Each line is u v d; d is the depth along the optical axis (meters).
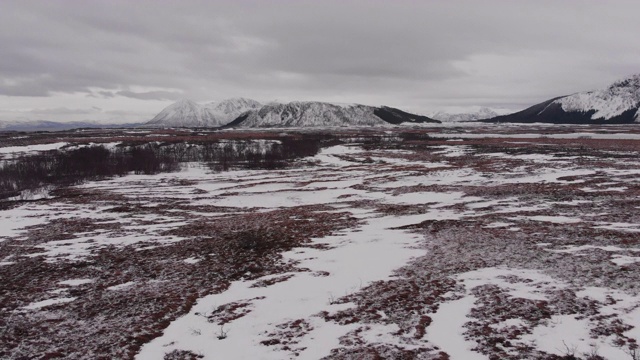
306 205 41.00
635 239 21.05
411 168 65.06
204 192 50.97
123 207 41.62
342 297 15.53
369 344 11.72
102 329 13.98
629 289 14.27
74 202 44.97
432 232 25.66
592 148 83.12
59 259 24.09
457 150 89.25
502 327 12.16
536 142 105.62
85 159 76.25
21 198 49.72
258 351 11.82
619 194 35.41
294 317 14.01
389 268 18.77
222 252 23.98
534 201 34.53
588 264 17.36
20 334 13.93
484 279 16.38
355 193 46.00
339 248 23.28
